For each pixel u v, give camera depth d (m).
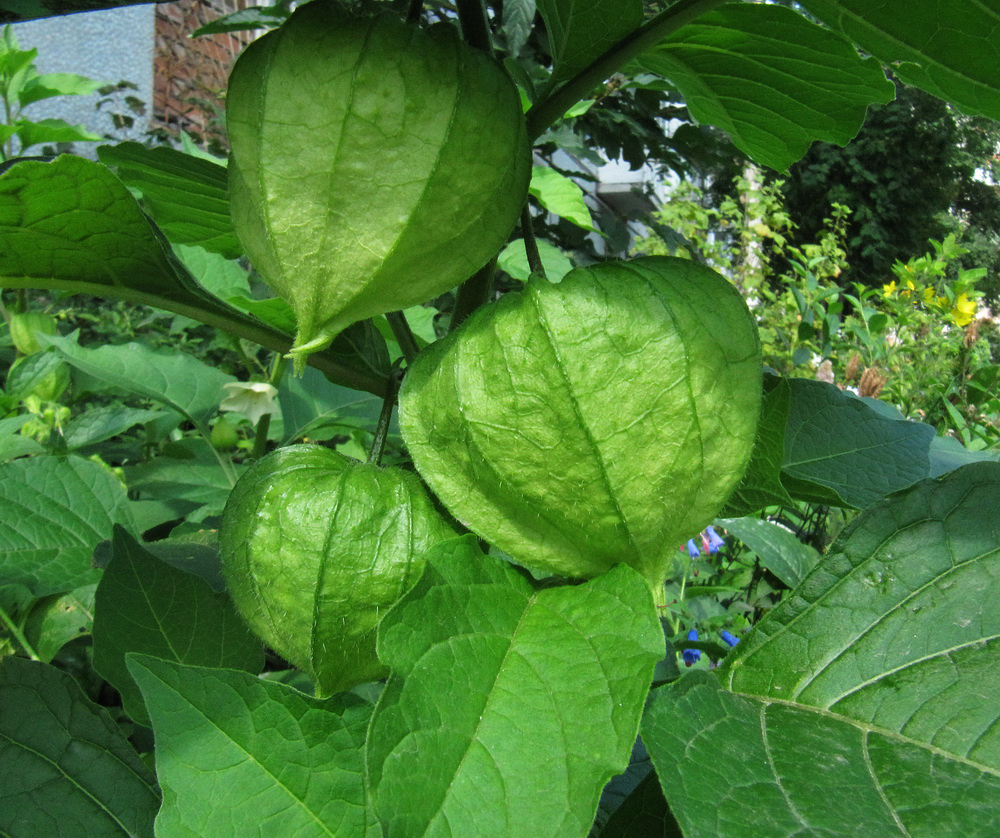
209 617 0.20
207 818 0.14
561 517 0.14
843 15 0.16
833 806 0.12
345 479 0.15
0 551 0.24
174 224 0.24
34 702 0.19
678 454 0.14
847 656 0.15
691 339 0.14
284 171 0.14
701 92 0.21
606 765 0.11
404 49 0.14
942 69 0.16
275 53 0.14
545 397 0.14
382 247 0.14
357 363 0.20
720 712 0.14
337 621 0.15
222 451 0.37
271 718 0.15
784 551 0.29
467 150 0.14
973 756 0.13
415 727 0.11
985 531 0.15
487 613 0.13
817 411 0.24
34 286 0.19
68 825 0.18
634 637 0.13
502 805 0.11
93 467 0.27
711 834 0.11
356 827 0.15
